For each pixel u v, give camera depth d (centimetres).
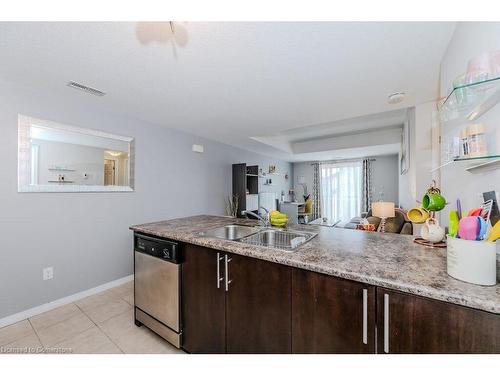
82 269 231
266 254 109
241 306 122
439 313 72
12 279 187
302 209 654
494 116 90
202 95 213
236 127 323
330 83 189
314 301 98
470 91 92
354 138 452
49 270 208
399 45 138
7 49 141
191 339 145
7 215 185
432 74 174
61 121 214
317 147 507
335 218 666
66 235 220
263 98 221
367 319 85
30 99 196
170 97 218
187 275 147
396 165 583
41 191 203
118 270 261
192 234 151
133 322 187
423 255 106
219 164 421
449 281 77
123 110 253
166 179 320
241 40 133
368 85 193
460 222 79
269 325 112
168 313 154
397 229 313
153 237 166
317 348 97
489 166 96
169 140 325
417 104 236
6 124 184
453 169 145
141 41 134
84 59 153
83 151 232
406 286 75
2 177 183
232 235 187
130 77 178
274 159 633
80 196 230
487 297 66
